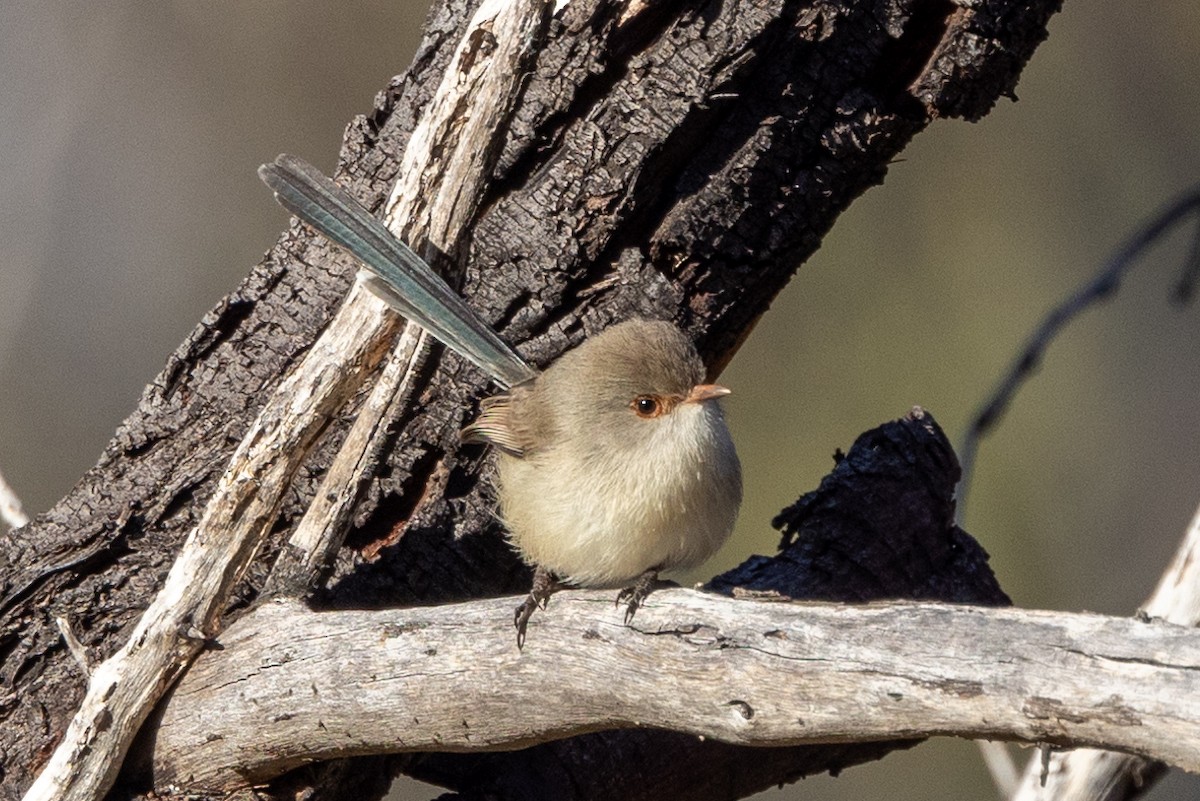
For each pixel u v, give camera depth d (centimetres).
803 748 1104
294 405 882
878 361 2080
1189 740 557
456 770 1021
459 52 871
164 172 2183
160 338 2122
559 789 1012
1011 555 2070
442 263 925
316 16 2242
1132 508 2091
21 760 949
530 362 1009
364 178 1034
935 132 2138
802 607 681
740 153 984
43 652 968
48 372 2073
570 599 777
